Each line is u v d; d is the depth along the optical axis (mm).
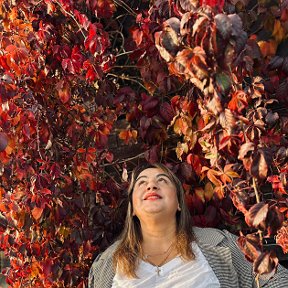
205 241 2564
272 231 1998
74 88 2877
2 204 2684
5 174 2625
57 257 2760
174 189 2621
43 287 2789
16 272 2795
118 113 2912
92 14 3270
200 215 2809
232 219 2762
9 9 2795
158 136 2883
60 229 2812
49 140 2705
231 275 2469
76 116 2850
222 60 1836
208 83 1926
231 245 2551
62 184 2783
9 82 2500
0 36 2678
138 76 3416
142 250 2574
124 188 2898
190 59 1924
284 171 2322
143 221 2588
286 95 2525
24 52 2623
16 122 2555
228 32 1812
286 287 2385
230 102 2225
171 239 2580
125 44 3102
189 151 2770
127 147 3373
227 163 2486
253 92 2336
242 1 2400
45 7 2883
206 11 1879
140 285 2441
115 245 2693
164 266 2469
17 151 2646
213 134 2348
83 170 2773
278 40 2732
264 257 2029
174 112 2799
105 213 2857
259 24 3045
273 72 2600
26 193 2623
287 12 2615
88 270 2840
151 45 2732
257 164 2084
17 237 2752
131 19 3414
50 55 2840
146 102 2844
